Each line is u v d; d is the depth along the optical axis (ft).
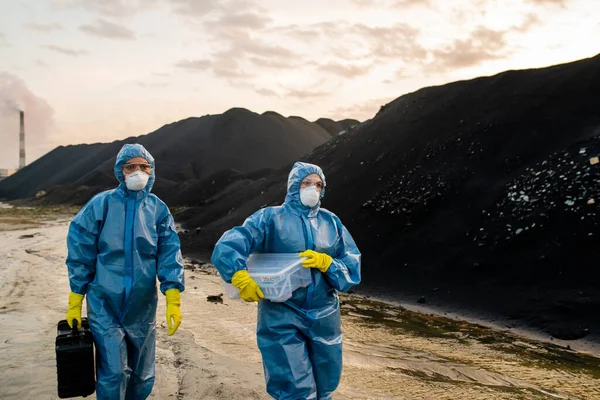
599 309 27.25
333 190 57.00
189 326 24.32
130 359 11.91
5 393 13.88
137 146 11.98
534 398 16.39
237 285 10.66
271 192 75.46
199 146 255.09
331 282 11.32
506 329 27.91
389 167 54.75
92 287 11.50
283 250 11.51
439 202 43.80
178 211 124.67
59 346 10.77
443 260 37.35
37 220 119.65
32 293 31.45
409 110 68.85
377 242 43.24
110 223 11.62
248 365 17.42
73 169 342.64
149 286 11.84
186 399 13.79
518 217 36.83
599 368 20.97
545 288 30.45
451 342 24.58
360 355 20.75
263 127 248.11
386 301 34.91
